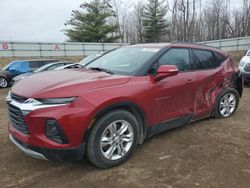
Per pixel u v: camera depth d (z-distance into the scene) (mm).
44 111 3490
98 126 3750
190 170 3920
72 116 3521
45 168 4047
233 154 4422
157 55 4645
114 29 49469
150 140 4941
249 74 10945
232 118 6250
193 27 50125
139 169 3955
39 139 3523
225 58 6059
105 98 3750
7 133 5609
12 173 3943
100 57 5410
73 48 34906
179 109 4867
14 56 30719
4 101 10055
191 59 5242
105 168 3969
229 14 54219
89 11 49031
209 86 5492
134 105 4094
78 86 3693
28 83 3969
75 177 3789
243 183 3613
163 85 4496
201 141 4926
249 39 30859
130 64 4566
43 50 32625
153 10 55250
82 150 3697
